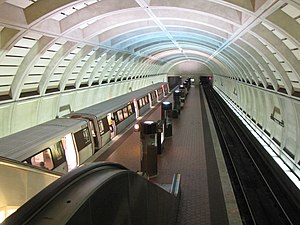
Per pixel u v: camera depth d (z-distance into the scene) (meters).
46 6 10.30
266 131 20.64
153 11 14.27
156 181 12.02
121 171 3.74
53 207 2.54
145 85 49.62
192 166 13.70
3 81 12.87
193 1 11.57
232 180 14.22
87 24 15.27
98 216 2.96
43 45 13.00
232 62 25.52
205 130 21.02
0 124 13.61
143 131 12.14
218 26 13.90
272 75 15.45
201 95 48.66
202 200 10.18
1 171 4.93
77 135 13.73
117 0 12.29
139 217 4.50
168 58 49.69
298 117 13.69
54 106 18.27
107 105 21.08
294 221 10.48
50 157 10.94
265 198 12.51
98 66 21.89
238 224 8.25
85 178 3.17
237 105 33.97
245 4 8.98
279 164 16.09
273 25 9.18
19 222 2.27
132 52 26.14
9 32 10.67
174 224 8.44
